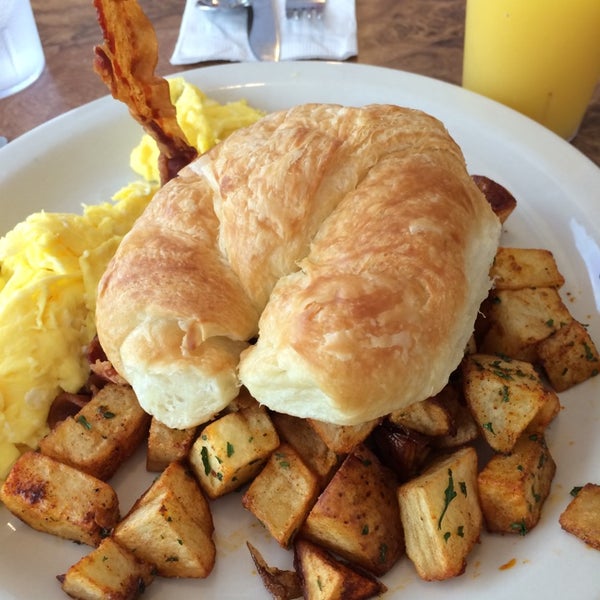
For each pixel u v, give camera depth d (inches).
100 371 11.1
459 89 15.2
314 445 10.3
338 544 9.5
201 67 17.4
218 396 9.9
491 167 14.1
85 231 12.9
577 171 13.4
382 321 8.9
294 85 16.0
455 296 9.3
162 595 9.6
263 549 9.9
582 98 14.9
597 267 12.3
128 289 9.9
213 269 10.1
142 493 10.6
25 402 11.3
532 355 10.9
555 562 9.0
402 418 10.0
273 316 9.5
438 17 18.4
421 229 9.4
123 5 11.6
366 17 18.5
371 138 10.4
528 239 13.0
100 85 17.1
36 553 9.9
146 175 14.9
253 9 17.8
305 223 9.9
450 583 9.2
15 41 16.7
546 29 13.9
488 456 10.4
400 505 9.5
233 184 10.2
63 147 15.1
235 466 9.9
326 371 8.7
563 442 10.4
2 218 14.2
